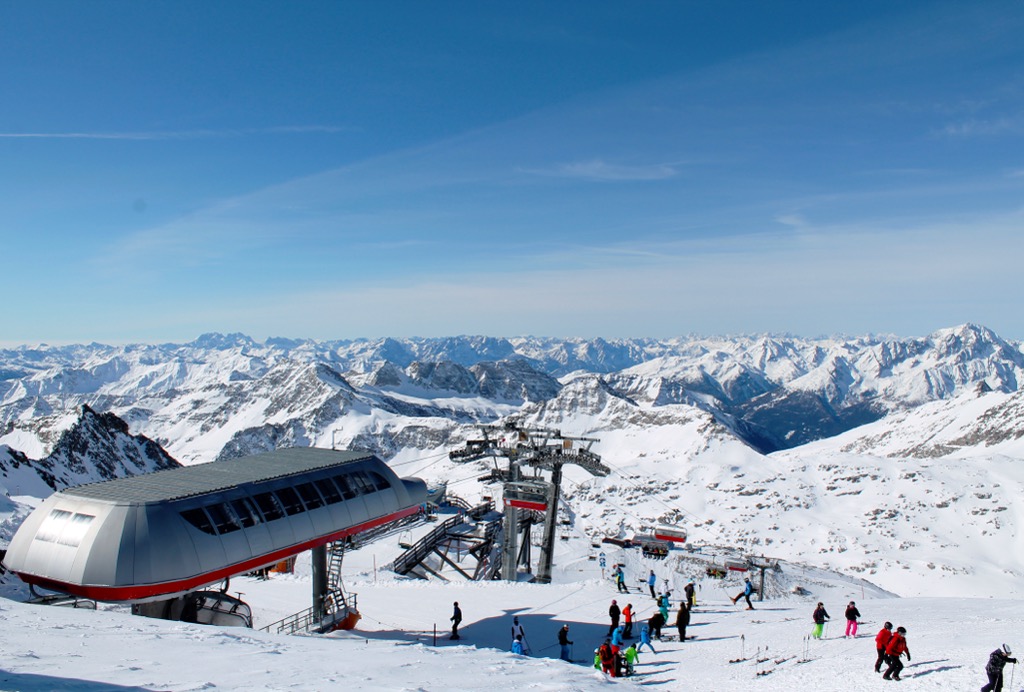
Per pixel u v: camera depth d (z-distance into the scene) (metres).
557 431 76.38
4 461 148.50
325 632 39.38
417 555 75.06
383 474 47.09
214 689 15.15
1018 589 173.88
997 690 19.75
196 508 33.72
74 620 25.61
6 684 13.28
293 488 39.56
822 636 33.47
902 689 21.78
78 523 31.88
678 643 35.56
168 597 31.62
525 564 86.94
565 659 33.78
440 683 18.98
